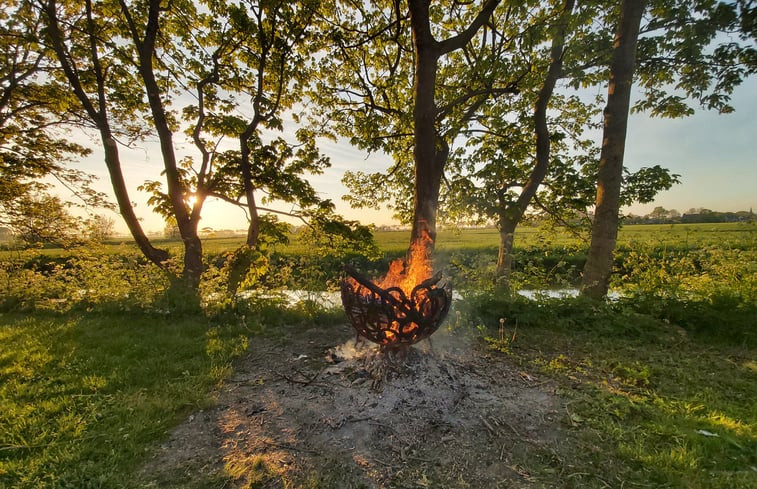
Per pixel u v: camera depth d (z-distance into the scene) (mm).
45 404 2623
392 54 8250
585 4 4941
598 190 5391
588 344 3861
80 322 4918
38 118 8094
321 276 5953
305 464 1976
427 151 4520
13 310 5609
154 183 7176
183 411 2580
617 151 5195
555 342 3938
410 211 9906
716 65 5980
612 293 5375
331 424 2352
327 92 8422
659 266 4984
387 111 7805
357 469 1937
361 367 3146
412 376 2900
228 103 8203
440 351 3590
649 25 6133
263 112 7562
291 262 6320
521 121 7664
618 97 5184
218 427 2369
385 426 2320
